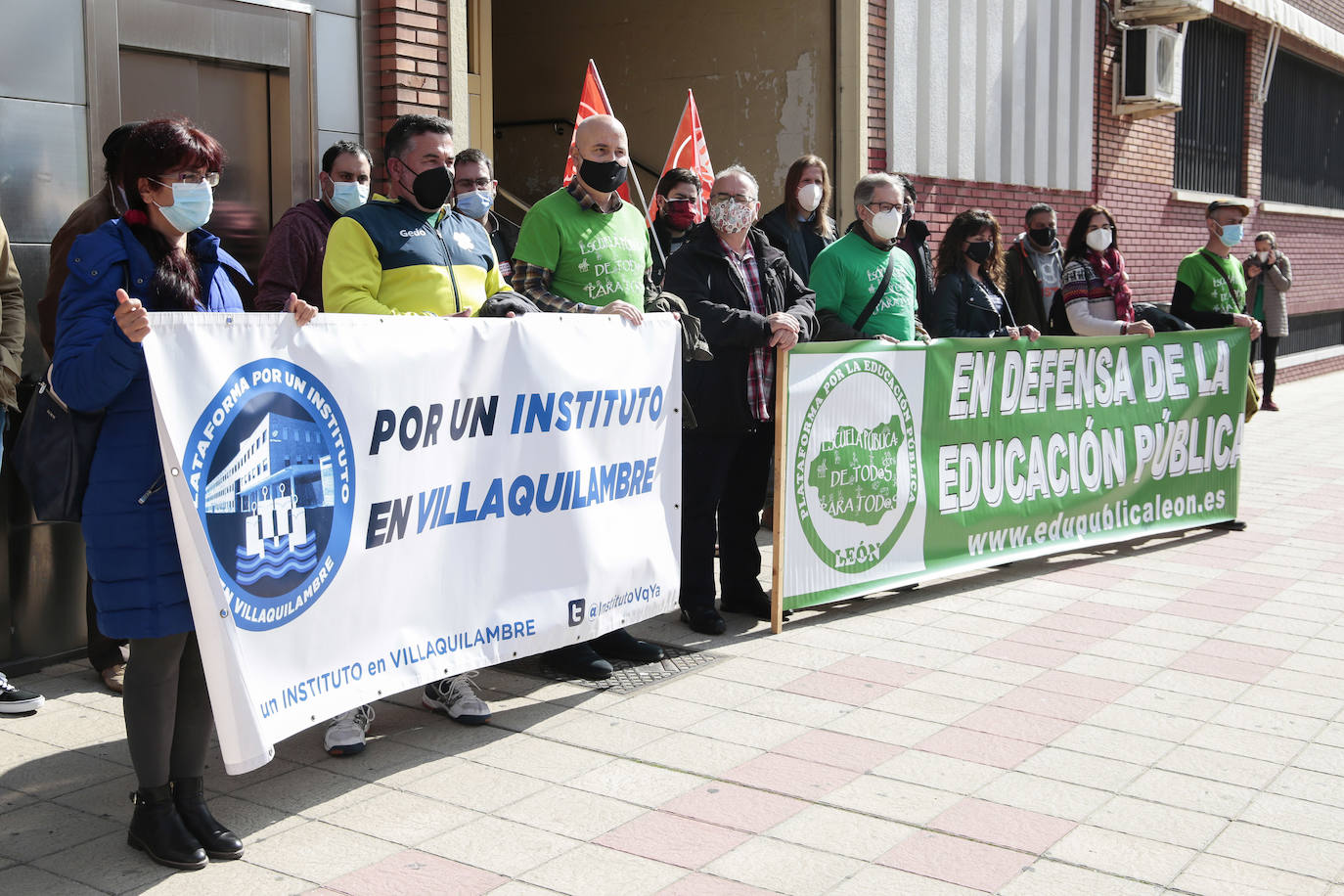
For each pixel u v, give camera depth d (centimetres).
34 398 323
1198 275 794
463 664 407
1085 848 349
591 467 456
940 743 426
